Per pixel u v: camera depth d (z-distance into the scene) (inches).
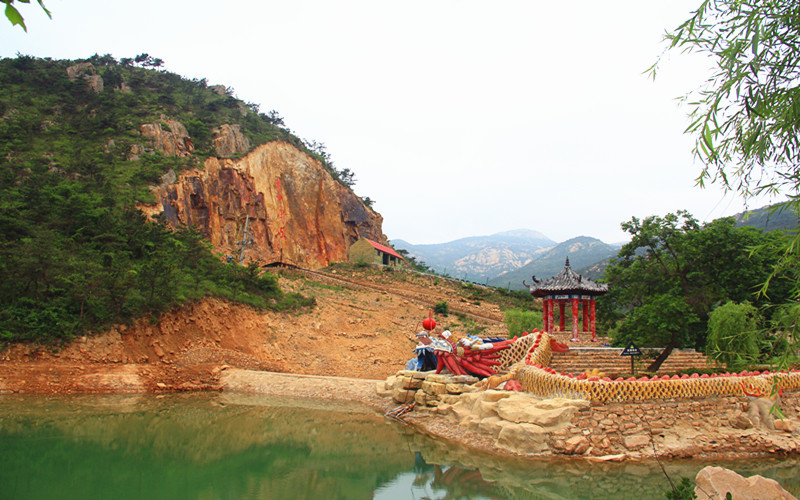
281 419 1042.7
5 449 762.8
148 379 1274.6
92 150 2420.0
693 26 282.5
